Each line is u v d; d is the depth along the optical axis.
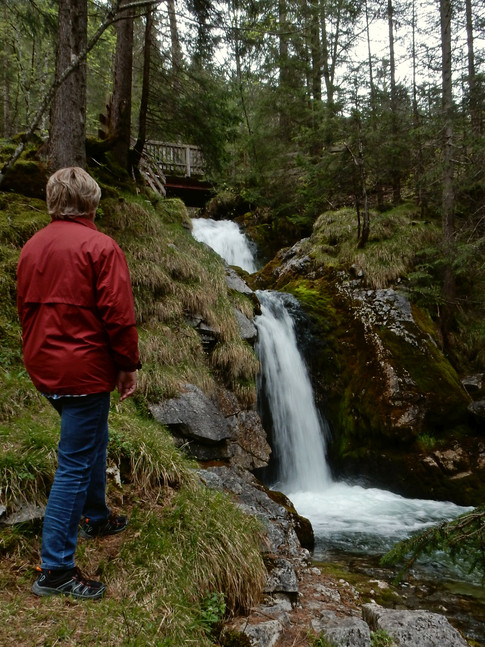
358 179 11.08
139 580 2.47
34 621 1.98
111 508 3.04
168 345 5.70
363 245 10.20
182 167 15.22
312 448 7.77
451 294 9.30
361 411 8.09
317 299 9.51
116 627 2.06
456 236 9.31
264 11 6.87
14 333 4.36
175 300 6.28
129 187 7.91
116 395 4.52
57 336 2.05
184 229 8.71
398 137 10.66
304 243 11.64
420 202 11.42
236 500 4.40
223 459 5.27
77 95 5.99
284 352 7.95
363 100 10.48
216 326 6.52
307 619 2.94
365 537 5.30
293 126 14.75
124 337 2.09
